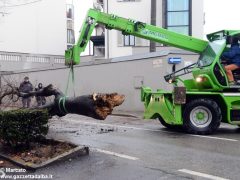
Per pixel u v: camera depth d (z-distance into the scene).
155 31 14.61
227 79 13.55
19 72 30.56
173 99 13.16
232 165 8.45
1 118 8.95
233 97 13.37
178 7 33.06
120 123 16.34
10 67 36.47
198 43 14.71
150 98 14.28
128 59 22.45
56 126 15.02
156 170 8.04
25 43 41.75
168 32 14.68
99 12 13.78
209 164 8.53
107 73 23.86
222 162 8.72
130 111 21.98
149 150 10.03
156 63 20.72
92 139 11.77
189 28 32.88
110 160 8.87
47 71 29.20
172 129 14.31
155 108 13.95
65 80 27.67
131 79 22.25
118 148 10.27
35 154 8.91
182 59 20.16
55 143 9.80
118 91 23.06
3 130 8.97
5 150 9.29
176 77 14.88
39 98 16.02
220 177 7.54
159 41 14.69
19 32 41.34
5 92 12.27
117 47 34.59
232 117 13.40
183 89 13.09
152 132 13.44
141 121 17.25
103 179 7.46
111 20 14.03
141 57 21.67
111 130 13.88
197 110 13.16
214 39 14.41
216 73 13.59
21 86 22.27
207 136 12.58
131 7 34.12
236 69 13.66
